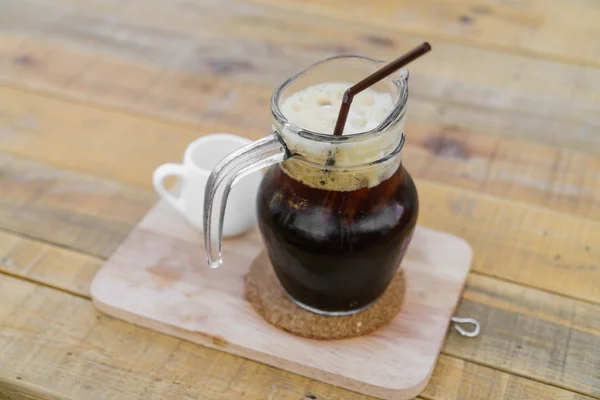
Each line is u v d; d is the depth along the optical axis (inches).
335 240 22.8
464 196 28.4
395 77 23.1
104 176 29.0
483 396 23.3
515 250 26.7
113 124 31.0
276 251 23.9
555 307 25.2
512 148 30.0
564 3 36.8
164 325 24.5
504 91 32.4
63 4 36.7
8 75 32.9
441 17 35.9
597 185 28.7
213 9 36.6
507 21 35.7
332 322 24.5
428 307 24.9
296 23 35.7
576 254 26.6
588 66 33.5
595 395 23.3
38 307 25.2
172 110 31.5
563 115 31.4
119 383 23.5
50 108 31.6
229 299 25.1
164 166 26.3
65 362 23.9
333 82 24.0
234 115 31.3
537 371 23.8
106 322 24.9
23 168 29.2
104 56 33.9
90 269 26.2
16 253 26.6
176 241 26.7
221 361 24.1
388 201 23.1
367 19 35.8
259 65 33.6
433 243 26.5
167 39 34.9
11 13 36.1
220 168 22.3
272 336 24.2
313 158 22.1
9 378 23.5
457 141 30.3
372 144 22.0
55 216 27.7
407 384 23.1
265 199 23.7
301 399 23.3
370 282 23.9
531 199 28.3
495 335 24.6
